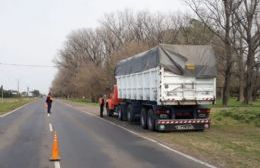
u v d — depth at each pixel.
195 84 22.39
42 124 28.50
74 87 127.06
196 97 22.36
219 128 24.34
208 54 22.61
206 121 22.72
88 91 96.38
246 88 54.69
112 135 21.02
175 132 22.44
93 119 34.06
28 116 38.50
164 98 21.97
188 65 22.23
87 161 12.95
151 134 21.47
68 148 16.06
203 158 13.48
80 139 19.22
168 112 22.53
